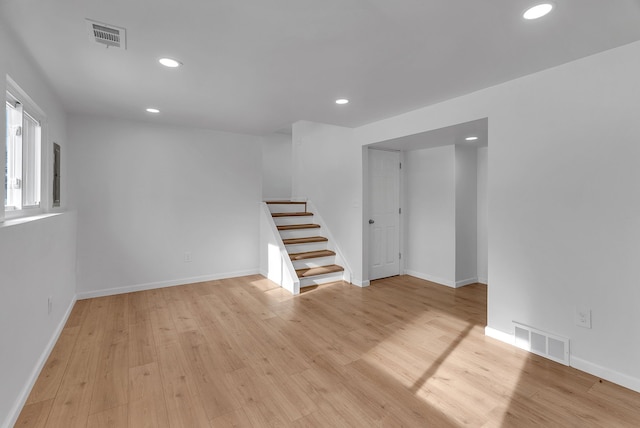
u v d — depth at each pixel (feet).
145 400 6.29
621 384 6.77
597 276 7.11
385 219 15.72
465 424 5.66
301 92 9.62
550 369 7.45
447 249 14.60
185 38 6.47
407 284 14.82
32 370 6.68
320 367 7.59
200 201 14.89
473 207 15.07
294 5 5.35
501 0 5.19
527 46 6.74
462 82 8.75
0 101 5.84
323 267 15.34
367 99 10.24
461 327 9.95
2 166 6.03
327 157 16.67
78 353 8.13
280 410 6.04
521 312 8.48
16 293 5.78
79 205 12.28
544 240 7.96
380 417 5.85
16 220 6.71
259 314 11.02
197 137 14.74
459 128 10.62
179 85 9.08
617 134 6.76
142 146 13.50
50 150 9.49
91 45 6.77
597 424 5.65
